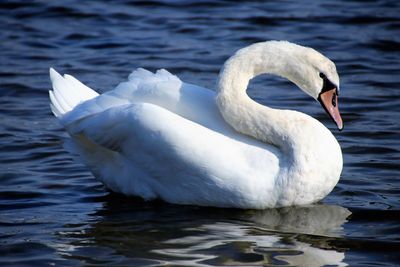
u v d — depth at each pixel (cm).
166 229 1221
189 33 2369
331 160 1288
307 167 1273
